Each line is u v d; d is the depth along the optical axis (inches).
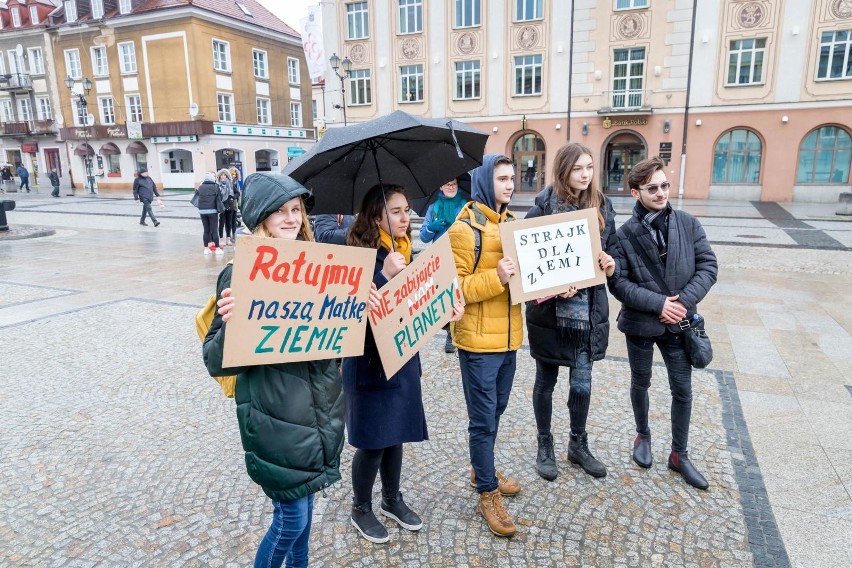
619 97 967.6
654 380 179.8
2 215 545.3
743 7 867.4
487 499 109.0
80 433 148.5
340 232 150.9
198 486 124.0
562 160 115.9
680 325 116.6
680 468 124.5
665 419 152.6
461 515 113.1
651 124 952.9
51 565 99.2
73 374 189.8
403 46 1050.1
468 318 108.9
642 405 128.2
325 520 111.7
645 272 117.3
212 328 75.4
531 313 122.1
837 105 853.8
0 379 185.5
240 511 114.8
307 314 77.9
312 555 101.3
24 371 192.5
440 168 119.7
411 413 102.0
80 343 221.6
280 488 77.0
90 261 408.8
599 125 979.9
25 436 146.8
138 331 237.1
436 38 1027.3
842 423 148.0
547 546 103.0
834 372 183.8
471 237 108.3
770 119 893.2
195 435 147.3
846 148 875.4
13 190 1400.1
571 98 982.4
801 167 904.3
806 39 850.1
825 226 570.9
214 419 156.4
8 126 1542.8
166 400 169.0
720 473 125.6
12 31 1467.8
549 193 121.3
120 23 1321.4
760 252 416.8
